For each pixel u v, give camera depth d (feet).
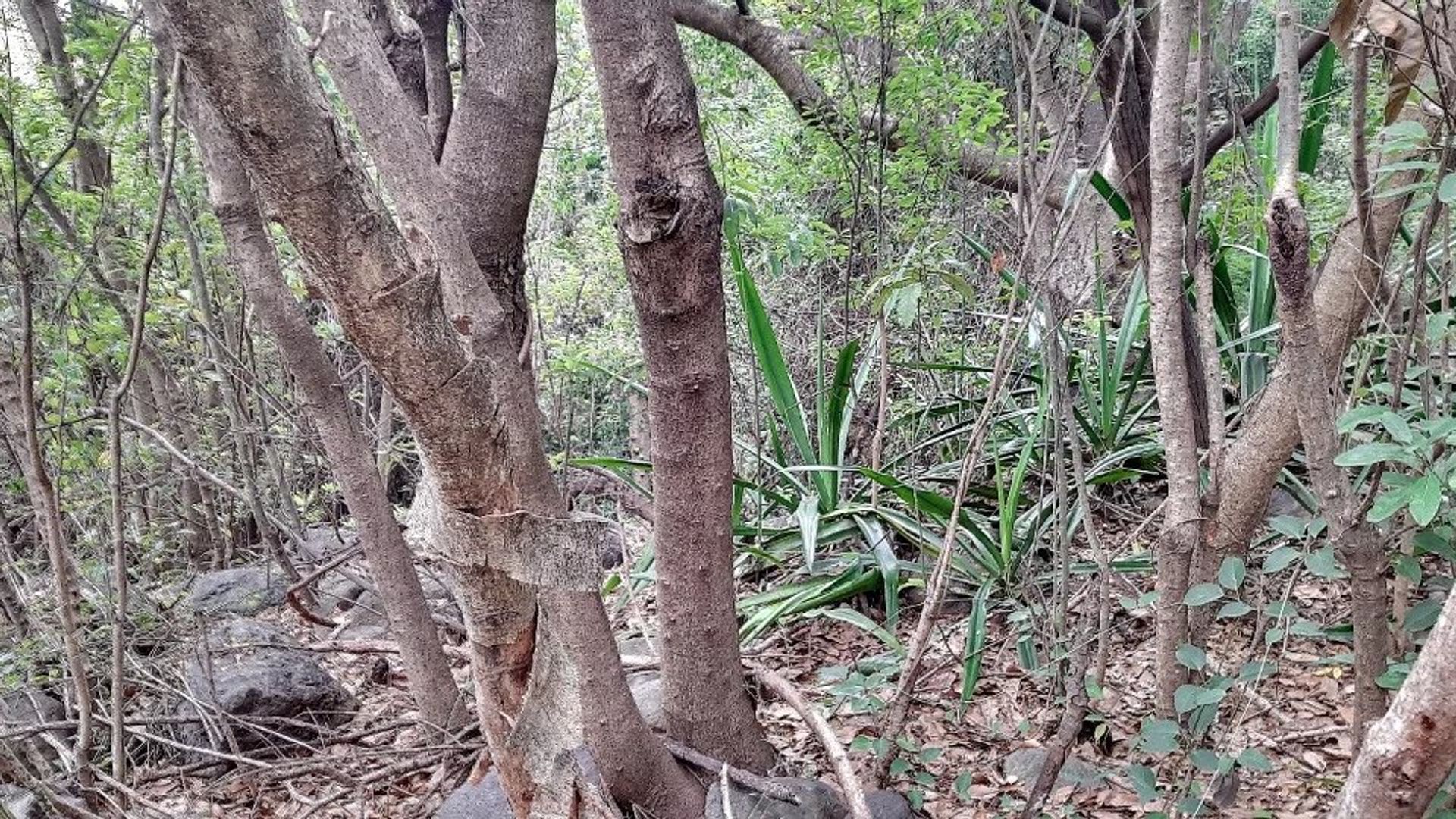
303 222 3.41
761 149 16.75
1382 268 5.18
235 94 3.10
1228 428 9.50
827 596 9.64
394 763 7.75
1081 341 11.28
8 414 7.79
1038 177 9.85
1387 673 4.78
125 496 10.83
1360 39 4.78
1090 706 6.65
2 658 7.78
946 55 12.07
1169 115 5.37
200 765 8.15
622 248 5.11
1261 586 6.16
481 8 5.86
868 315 12.42
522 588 4.87
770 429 11.68
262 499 12.82
